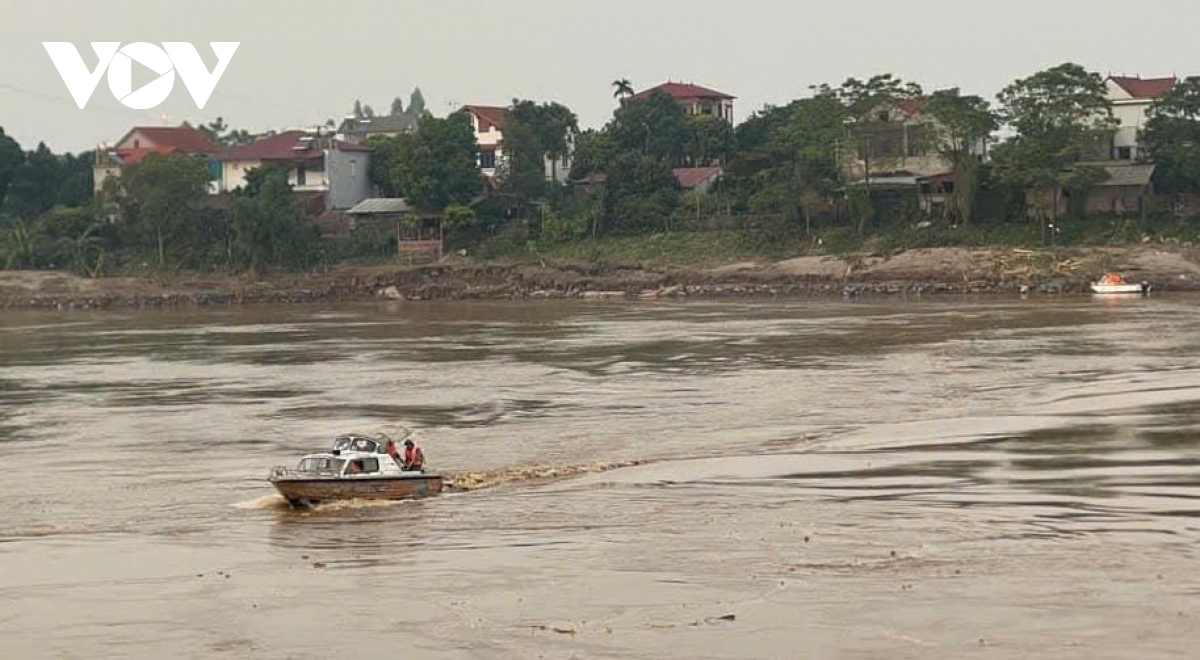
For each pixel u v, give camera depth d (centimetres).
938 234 19325
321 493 6025
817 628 3966
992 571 4472
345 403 9188
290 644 3956
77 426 8456
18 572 4831
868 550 4816
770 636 3912
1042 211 18788
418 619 4166
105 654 3888
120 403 9394
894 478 6131
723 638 3909
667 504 5762
